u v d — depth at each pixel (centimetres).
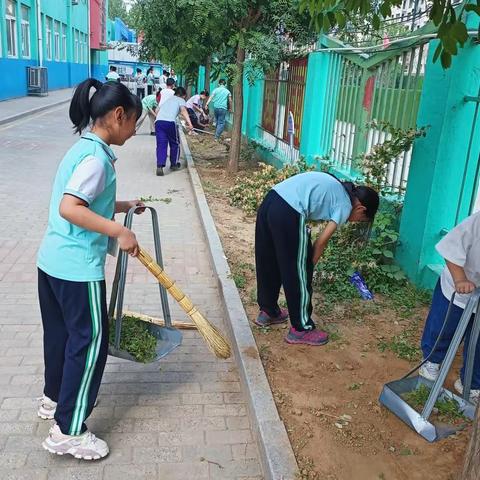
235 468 280
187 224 706
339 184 366
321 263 498
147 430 304
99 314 265
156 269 288
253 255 579
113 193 267
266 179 819
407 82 560
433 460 283
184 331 417
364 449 288
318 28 320
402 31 584
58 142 1370
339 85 739
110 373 357
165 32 984
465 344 328
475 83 447
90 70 4631
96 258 262
